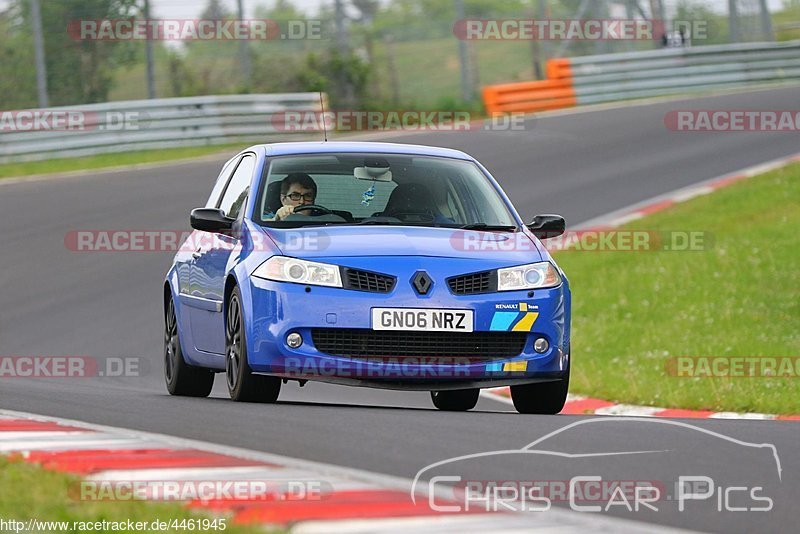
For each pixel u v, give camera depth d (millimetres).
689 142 85188
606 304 49719
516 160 81000
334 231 26797
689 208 63344
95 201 70625
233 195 29812
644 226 60844
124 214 67188
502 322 25625
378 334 25281
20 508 13938
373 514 13820
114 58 108688
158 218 66000
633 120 95562
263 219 27500
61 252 59906
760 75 116125
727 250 54000
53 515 13539
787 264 50750
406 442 19656
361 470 17234
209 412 23812
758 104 98688
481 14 151250
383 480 15984
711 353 40906
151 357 44031
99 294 53156
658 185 71312
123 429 21094
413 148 30438
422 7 152125
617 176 74750
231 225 28094
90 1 102438
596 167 77938
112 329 47969
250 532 12602
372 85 111000
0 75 104688
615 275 53125
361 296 25266
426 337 25375
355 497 14805
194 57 114875
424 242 26422
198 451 18438
